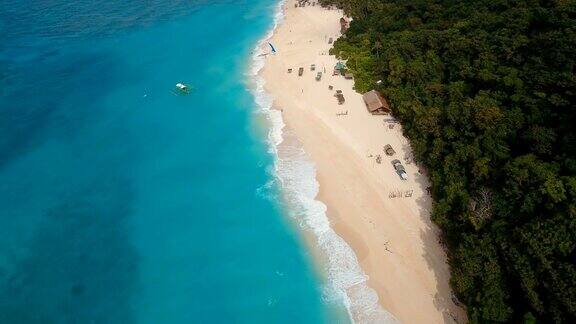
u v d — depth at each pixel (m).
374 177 69.88
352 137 78.31
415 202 65.19
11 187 71.19
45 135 82.12
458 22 89.88
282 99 90.50
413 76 82.94
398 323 51.44
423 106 75.25
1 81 96.19
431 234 60.59
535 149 56.91
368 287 55.31
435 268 56.59
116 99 92.62
